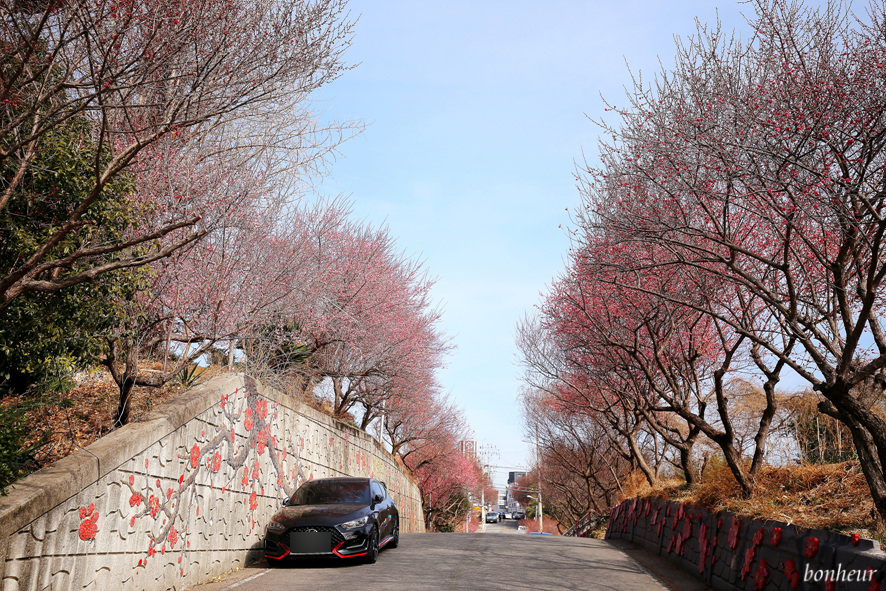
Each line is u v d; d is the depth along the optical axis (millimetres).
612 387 15969
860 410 7250
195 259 9625
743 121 7949
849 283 9148
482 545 15820
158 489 8641
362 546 11773
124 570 7672
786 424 14367
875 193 7172
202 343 11219
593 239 12062
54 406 9914
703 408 13781
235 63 7031
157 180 8234
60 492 6387
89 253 6180
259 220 10180
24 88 6336
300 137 9289
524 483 88688
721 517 10273
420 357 22016
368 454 24828
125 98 6297
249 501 12320
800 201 7477
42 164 7039
